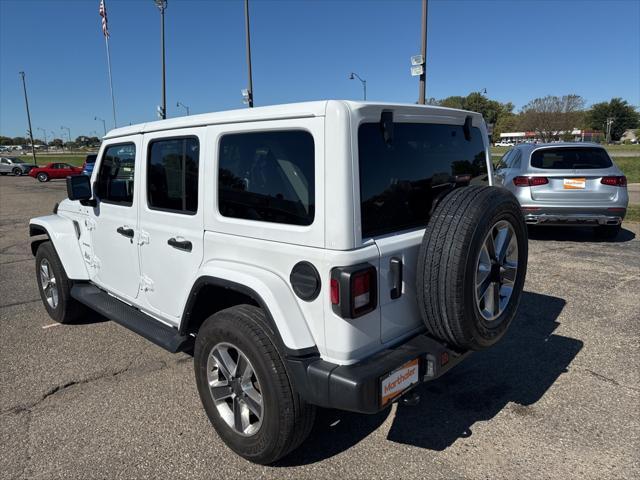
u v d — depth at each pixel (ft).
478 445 9.35
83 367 13.00
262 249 8.30
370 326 7.74
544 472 8.55
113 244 12.76
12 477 8.68
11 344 14.58
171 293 10.74
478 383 11.73
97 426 10.20
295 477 8.54
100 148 13.10
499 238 8.77
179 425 10.20
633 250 24.34
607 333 14.33
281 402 7.93
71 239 14.85
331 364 7.58
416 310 8.68
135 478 8.59
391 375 7.55
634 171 79.15
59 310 15.64
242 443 8.79
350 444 9.45
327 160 7.28
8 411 10.85
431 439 9.57
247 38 66.54
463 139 10.25
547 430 9.77
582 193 24.73
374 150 7.88
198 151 9.53
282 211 8.04
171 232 10.37
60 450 9.41
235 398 8.88
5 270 24.16
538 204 25.17
